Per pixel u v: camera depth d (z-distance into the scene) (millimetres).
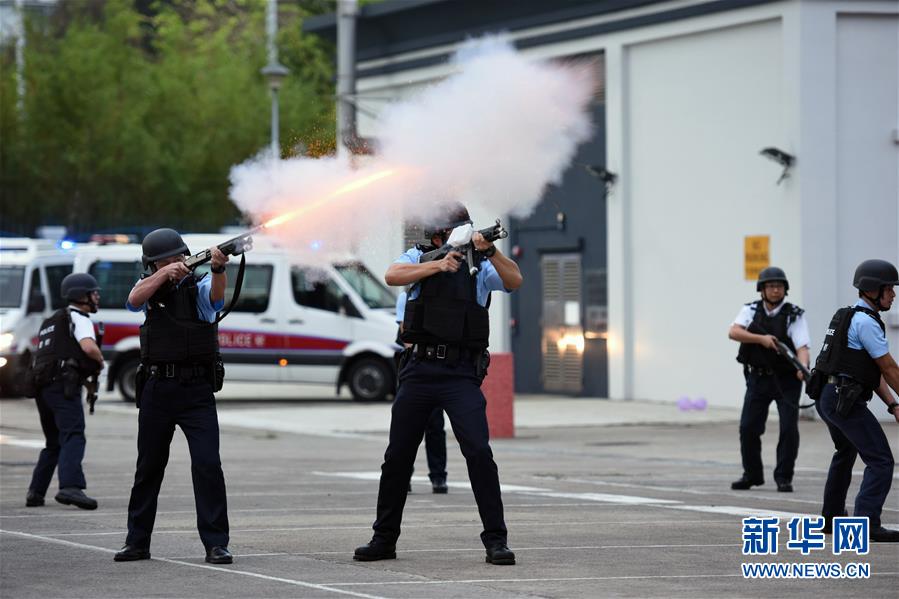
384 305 41875
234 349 41438
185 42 79375
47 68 62938
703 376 38500
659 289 39625
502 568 14492
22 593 13305
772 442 31031
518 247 43656
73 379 20016
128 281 42156
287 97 67312
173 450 29688
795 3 35500
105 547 16219
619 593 13094
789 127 35750
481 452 14508
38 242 46594
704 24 37688
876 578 14039
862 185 35875
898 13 35750
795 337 21766
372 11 44531
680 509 19641
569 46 41156
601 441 31438
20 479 24250
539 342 43219
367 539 16734
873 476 16453
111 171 62688
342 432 33969
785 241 36094
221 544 14852
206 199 64312
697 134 38344
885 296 16516
